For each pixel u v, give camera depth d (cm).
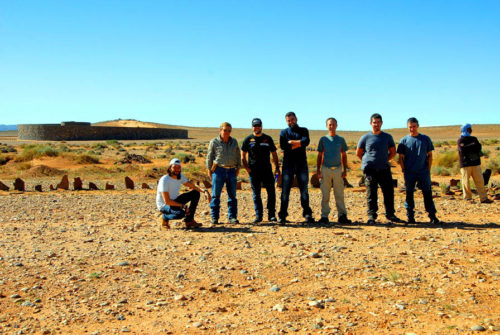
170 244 703
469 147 1185
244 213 1068
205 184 1800
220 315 409
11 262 596
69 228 863
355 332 362
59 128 10719
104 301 449
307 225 864
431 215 859
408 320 383
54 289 486
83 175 2508
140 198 1409
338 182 875
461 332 353
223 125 870
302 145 847
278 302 439
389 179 859
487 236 727
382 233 771
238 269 559
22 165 2808
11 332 374
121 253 646
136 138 12156
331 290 470
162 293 473
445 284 478
